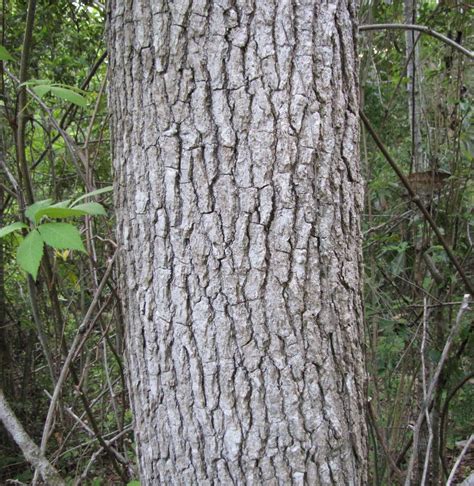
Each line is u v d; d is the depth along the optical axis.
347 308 1.15
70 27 2.97
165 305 1.13
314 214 1.10
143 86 1.11
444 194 2.19
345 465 1.16
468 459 2.90
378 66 2.58
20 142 1.66
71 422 2.41
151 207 1.12
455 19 2.19
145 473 1.22
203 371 1.12
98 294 1.62
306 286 1.10
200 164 1.09
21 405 3.50
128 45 1.12
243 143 1.08
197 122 1.08
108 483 2.37
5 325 3.37
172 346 1.14
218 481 1.14
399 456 2.08
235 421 1.12
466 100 2.18
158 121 1.10
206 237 1.10
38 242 1.10
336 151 1.12
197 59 1.07
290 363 1.11
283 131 1.08
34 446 1.30
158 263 1.13
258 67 1.07
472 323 1.96
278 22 1.07
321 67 1.09
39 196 2.78
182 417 1.15
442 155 2.29
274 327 1.10
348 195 1.14
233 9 1.06
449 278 2.11
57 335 2.15
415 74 2.22
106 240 1.63
